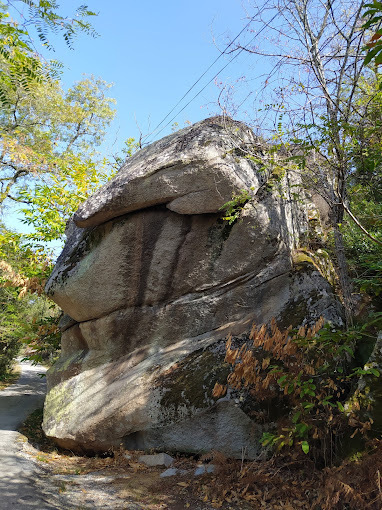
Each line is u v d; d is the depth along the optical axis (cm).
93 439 575
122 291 623
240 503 409
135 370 596
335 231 547
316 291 555
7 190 1380
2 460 527
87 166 1099
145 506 405
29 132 1520
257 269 588
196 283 602
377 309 546
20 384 1706
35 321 934
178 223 602
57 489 444
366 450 389
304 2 542
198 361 556
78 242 689
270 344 438
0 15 303
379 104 489
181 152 567
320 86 521
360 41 498
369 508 343
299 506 393
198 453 512
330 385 445
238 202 566
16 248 1041
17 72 348
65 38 297
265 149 580
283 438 446
